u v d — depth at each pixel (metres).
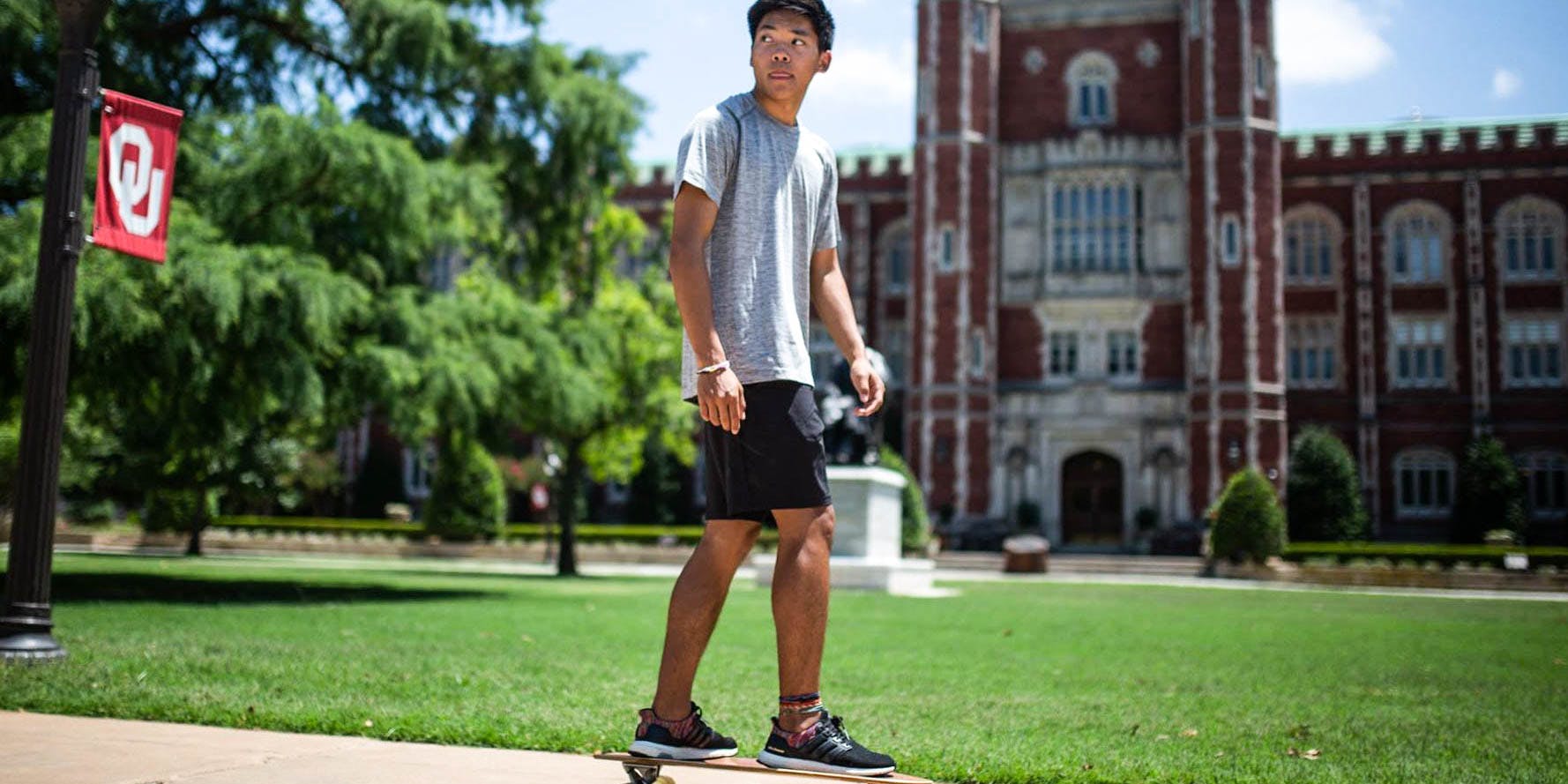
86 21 7.75
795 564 3.75
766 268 3.87
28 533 7.52
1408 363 44.28
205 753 4.63
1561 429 42.56
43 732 5.07
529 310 20.06
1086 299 41.72
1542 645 12.80
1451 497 43.19
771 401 3.78
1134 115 42.69
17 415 16.94
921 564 22.27
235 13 18.80
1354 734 6.22
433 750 4.90
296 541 40.06
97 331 13.28
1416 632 14.44
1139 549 40.59
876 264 49.41
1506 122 49.84
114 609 12.85
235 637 9.96
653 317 29.33
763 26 4.02
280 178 15.91
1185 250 41.25
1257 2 40.81
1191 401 40.28
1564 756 5.59
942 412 41.53
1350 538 39.03
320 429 29.52
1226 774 4.89
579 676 7.80
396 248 17.78
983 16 42.81
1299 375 45.03
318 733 5.35
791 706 3.70
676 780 4.18
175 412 16.47
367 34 18.86
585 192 22.39
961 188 41.97
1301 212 45.38
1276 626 15.16
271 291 15.04
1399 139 44.72
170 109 8.36
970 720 6.44
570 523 28.83
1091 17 43.22
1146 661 10.28
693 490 48.81
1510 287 43.59
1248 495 34.12
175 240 14.09
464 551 38.03
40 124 13.91
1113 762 5.14
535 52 20.69
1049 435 41.78
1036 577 32.72
